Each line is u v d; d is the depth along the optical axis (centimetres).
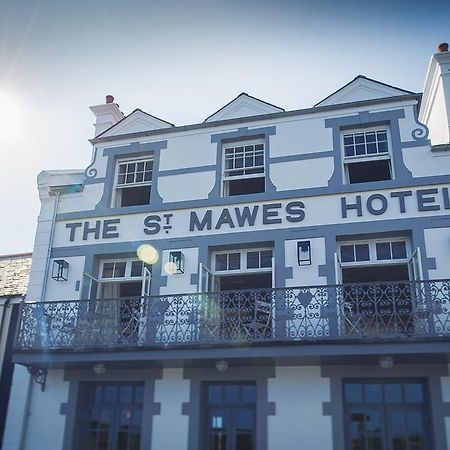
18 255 1471
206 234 1134
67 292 1160
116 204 1246
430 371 950
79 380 1083
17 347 1053
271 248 1116
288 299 992
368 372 972
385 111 1147
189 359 981
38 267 1191
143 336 1029
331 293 985
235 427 1012
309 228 1085
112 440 1057
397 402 970
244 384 1037
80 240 1198
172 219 1166
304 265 1059
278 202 1121
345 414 975
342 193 1098
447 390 934
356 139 1165
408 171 1084
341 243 1088
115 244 1175
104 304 1063
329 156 1138
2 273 1374
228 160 1219
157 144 1252
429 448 933
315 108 1177
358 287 976
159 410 1027
